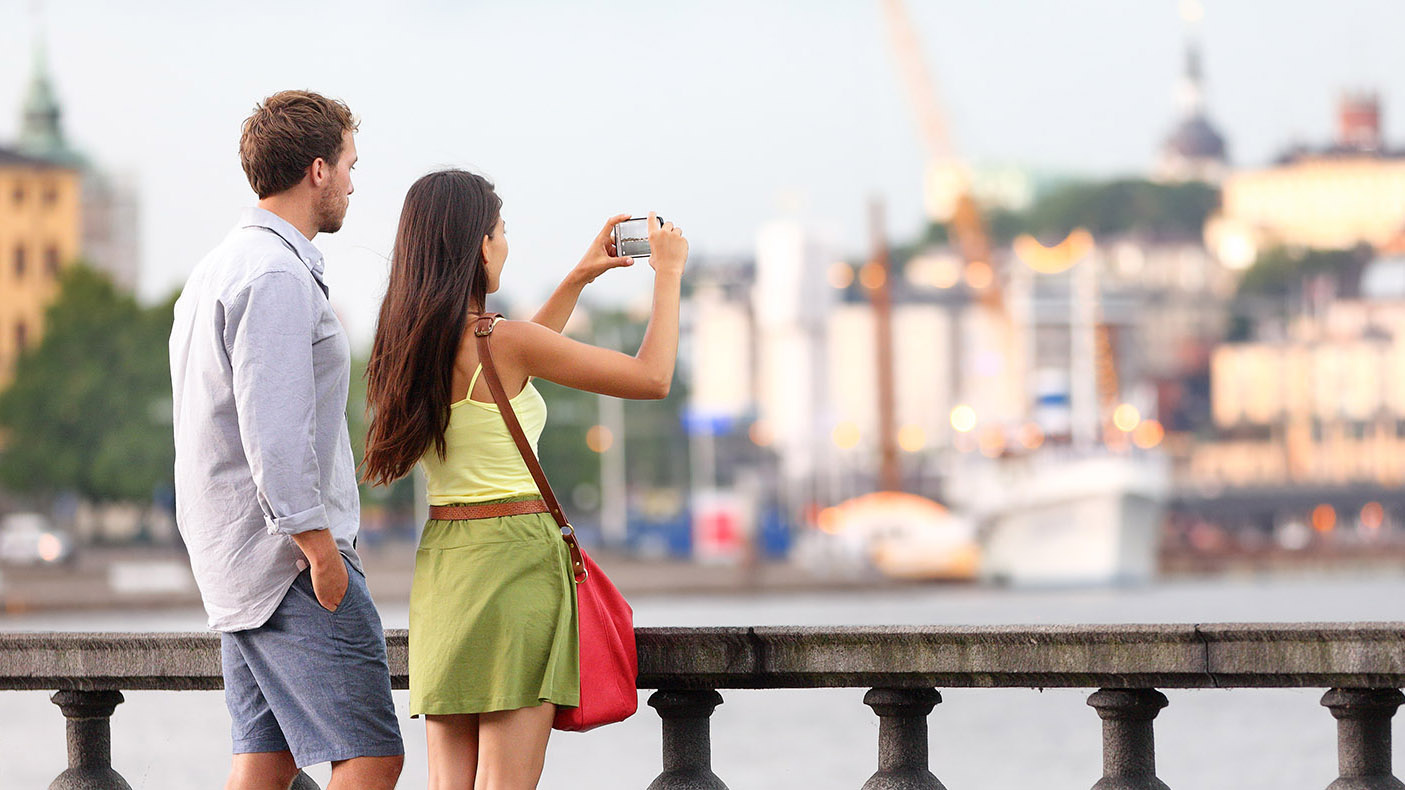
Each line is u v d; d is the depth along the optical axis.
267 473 5.34
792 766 34.38
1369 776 5.73
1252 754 33.97
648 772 31.39
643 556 136.38
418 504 135.25
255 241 5.55
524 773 5.53
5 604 78.88
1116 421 122.75
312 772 16.05
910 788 6.07
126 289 120.31
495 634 5.52
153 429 108.31
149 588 83.50
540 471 5.64
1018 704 46.78
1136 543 115.25
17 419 109.12
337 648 5.61
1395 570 186.38
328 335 5.58
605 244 6.09
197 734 29.30
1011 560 117.69
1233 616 102.88
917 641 5.95
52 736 31.81
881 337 152.38
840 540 128.00
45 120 170.62
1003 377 174.50
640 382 5.66
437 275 5.59
